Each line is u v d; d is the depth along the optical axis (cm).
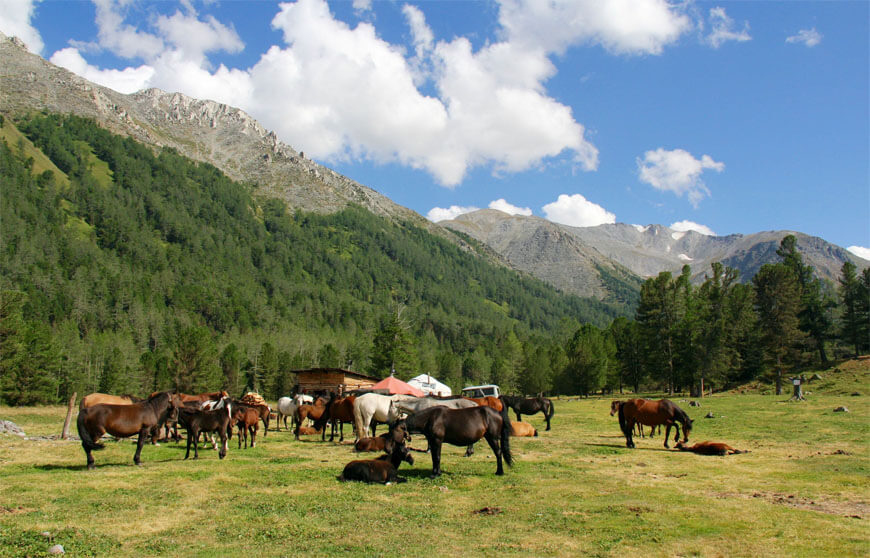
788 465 1716
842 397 4566
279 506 1180
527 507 1194
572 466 1703
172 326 15050
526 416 4016
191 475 1502
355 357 13638
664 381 7806
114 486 1351
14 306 6391
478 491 1349
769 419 3164
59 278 15375
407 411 2111
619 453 1992
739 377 7631
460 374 13662
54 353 7206
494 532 1017
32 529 986
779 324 6100
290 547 923
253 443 2217
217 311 18200
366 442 1992
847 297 7512
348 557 877
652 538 981
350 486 1385
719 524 1068
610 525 1059
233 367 11044
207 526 1037
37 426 3120
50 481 1395
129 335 12838
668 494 1317
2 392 6334
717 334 6481
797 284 7369
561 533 1012
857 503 1245
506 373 11975
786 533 1010
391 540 966
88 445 1594
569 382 8744
